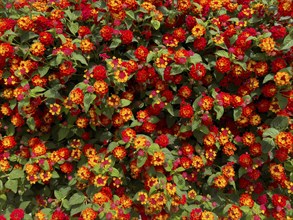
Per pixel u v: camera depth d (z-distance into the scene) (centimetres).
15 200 69
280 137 59
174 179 64
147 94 66
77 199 63
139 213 68
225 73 67
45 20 65
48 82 67
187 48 70
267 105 65
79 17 70
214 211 65
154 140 68
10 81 63
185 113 62
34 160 65
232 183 63
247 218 62
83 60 62
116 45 64
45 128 69
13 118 65
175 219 64
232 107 65
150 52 63
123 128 65
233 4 71
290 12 63
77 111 62
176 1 70
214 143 65
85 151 66
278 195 64
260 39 62
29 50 63
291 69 61
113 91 68
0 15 71
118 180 63
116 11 63
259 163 64
